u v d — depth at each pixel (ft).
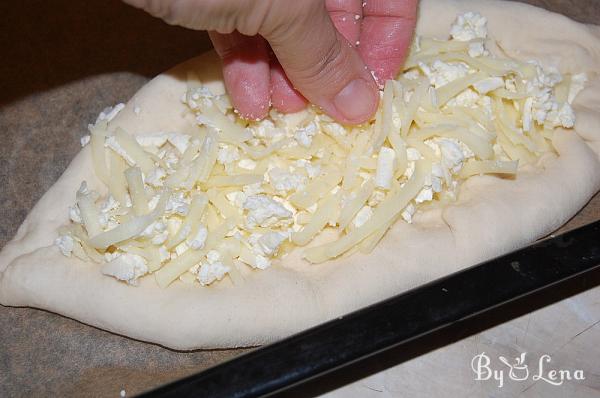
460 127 1.35
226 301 1.29
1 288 1.32
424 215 1.38
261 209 1.28
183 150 1.35
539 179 1.40
